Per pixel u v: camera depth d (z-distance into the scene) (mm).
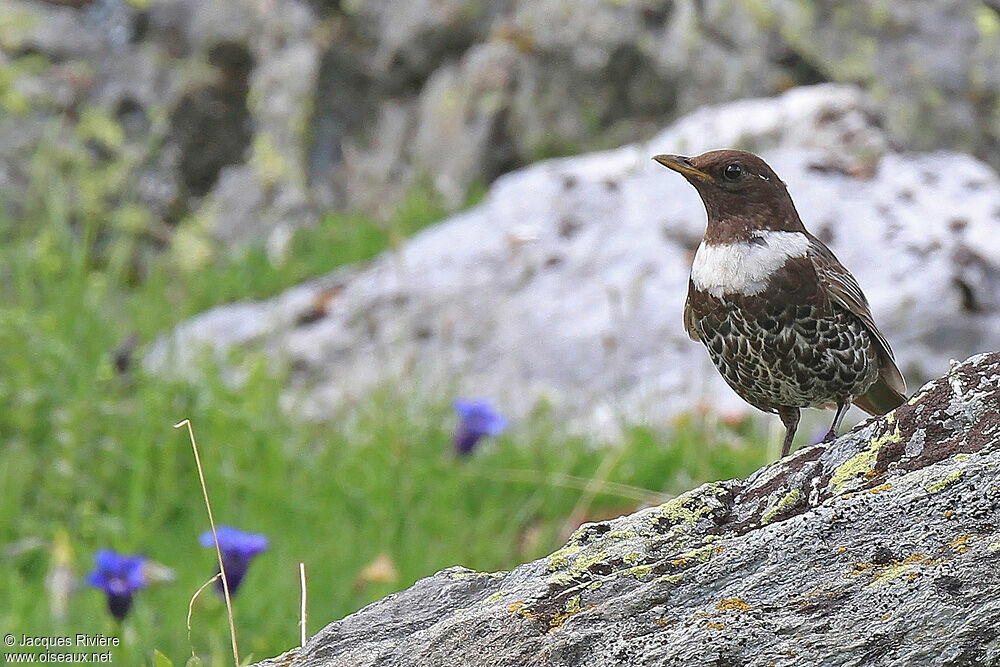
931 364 11266
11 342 11070
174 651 7957
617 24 15570
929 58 14500
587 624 4621
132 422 10469
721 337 7121
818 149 13641
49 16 15812
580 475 10477
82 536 9703
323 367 12391
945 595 4312
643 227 12914
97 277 14070
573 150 15891
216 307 14281
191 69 16000
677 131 14273
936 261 11758
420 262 13109
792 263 6867
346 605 8734
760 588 4539
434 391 11641
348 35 16594
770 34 14898
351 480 10406
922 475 4582
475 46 16359
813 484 4891
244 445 10516
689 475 10344
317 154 16562
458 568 5332
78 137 15461
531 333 12250
